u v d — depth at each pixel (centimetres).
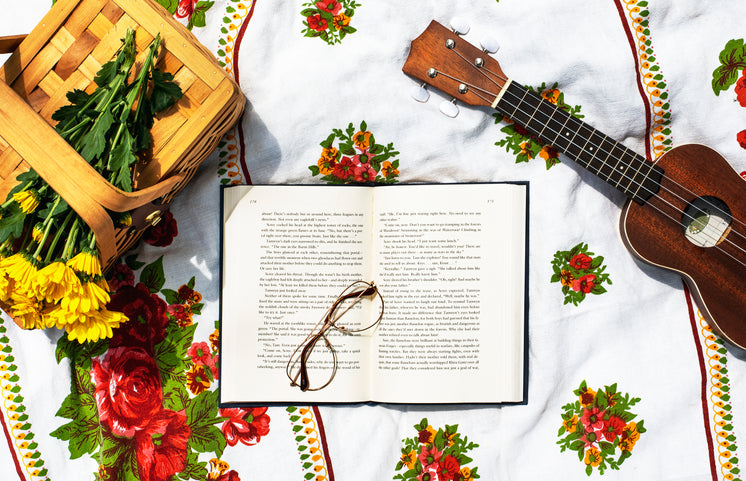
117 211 79
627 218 97
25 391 102
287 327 101
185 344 103
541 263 102
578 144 95
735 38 100
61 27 85
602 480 102
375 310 101
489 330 100
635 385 102
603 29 100
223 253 101
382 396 101
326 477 102
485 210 100
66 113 81
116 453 102
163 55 85
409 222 100
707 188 95
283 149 101
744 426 101
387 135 102
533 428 102
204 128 85
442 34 96
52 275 74
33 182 80
